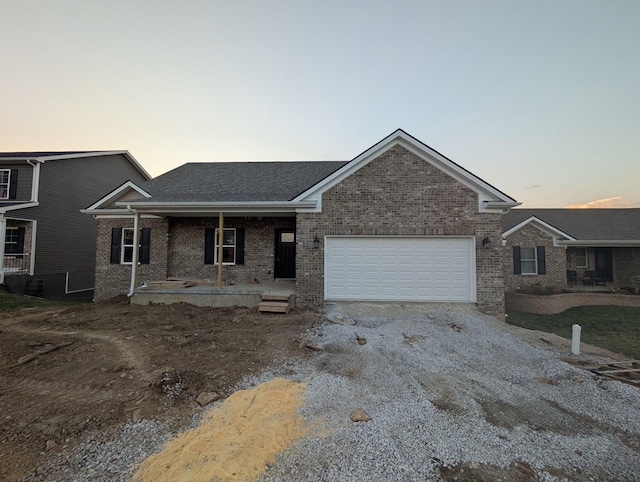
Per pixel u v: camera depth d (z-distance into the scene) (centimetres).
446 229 1005
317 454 320
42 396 431
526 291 1559
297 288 1021
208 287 1111
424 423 384
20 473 289
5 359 561
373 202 1022
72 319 873
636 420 415
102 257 1305
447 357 627
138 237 1130
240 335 718
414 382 505
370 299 1021
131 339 677
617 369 589
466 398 457
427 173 1016
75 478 284
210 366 534
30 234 1603
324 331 762
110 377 485
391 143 1023
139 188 1237
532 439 362
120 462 305
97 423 367
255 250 1297
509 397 469
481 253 998
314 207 1030
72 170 1827
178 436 344
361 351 631
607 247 1728
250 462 304
